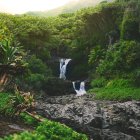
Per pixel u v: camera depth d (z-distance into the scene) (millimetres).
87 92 45500
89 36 64062
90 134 24344
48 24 69250
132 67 46969
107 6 62344
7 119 19062
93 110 31234
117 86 44188
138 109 32250
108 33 60125
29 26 54906
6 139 12117
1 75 23266
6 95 24266
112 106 33531
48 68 53750
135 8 54750
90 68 57438
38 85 41500
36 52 55375
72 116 28906
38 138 11969
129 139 24578
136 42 51969
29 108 20453
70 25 75938
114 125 28562
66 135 16219
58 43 64375
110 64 48188
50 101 38000
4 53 23391
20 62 23953
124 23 55062
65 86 46312
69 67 59000
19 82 37094
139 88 42375
